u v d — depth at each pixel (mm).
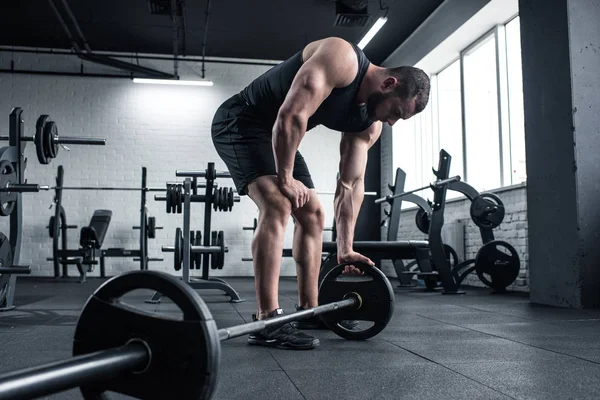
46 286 5055
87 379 607
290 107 1486
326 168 7344
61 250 5910
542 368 1329
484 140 5590
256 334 1651
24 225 6707
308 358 1448
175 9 5289
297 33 6359
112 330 763
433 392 1088
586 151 3041
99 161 6859
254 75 7250
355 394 1072
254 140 1693
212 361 714
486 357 1477
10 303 2924
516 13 4758
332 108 1648
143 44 6715
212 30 6270
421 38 5953
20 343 1801
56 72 6812
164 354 731
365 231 7203
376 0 5414
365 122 1754
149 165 6934
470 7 4898
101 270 6602
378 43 6590
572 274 3025
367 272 1743
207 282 3377
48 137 2777
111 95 6945
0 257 2666
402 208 6852
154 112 7000
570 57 3064
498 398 1046
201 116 7086
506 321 2361
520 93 4883
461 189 4254
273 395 1064
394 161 6816
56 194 5961
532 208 3373
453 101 6289
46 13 5797
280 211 1616
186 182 3432
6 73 6770
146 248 5988
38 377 537
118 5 5586
